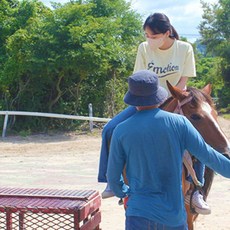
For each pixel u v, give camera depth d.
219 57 40.66
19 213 5.79
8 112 19.06
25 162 13.74
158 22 5.34
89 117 19.33
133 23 23.50
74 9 19.69
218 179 11.31
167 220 3.88
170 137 3.91
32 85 20.52
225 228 7.39
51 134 19.56
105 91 21.67
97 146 16.45
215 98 40.72
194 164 5.02
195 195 4.92
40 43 19.31
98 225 6.02
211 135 4.87
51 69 19.11
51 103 20.88
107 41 19.91
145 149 3.91
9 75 19.98
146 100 3.99
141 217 3.90
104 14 22.92
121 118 5.24
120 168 4.09
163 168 3.93
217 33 41.16
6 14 21.88
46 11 21.02
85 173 12.09
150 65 5.67
